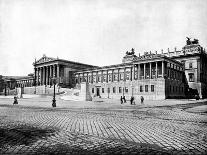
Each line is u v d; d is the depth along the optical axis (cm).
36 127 1212
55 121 1484
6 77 16025
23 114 2005
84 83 5559
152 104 4081
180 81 7931
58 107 3117
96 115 1947
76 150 731
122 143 834
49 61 11150
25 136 965
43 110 2533
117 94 8238
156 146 789
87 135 988
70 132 1062
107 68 9181
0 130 1112
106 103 4375
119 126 1260
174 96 7238
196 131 1105
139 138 925
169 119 1641
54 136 964
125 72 8519
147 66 7681
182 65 8425
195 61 8300
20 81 14838
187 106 3425
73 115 1934
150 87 7006
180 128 1202
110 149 744
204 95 8369
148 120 1573
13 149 743
